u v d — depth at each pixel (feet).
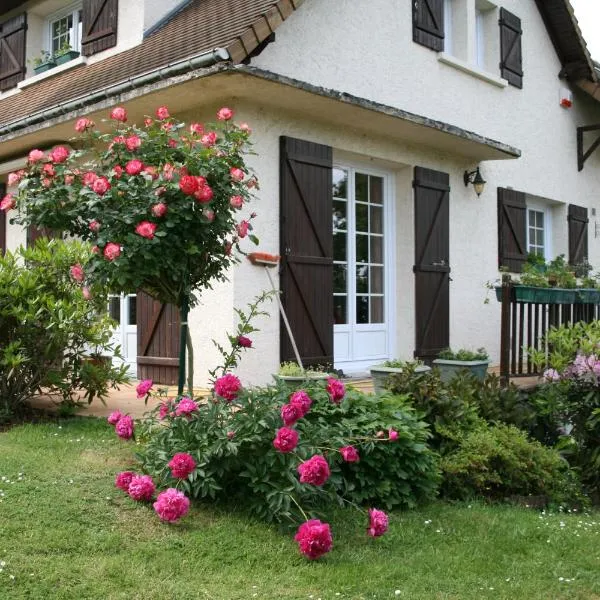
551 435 19.61
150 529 10.81
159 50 23.27
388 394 15.23
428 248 28.12
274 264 21.91
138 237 12.91
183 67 19.16
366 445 13.04
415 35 28.17
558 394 18.76
